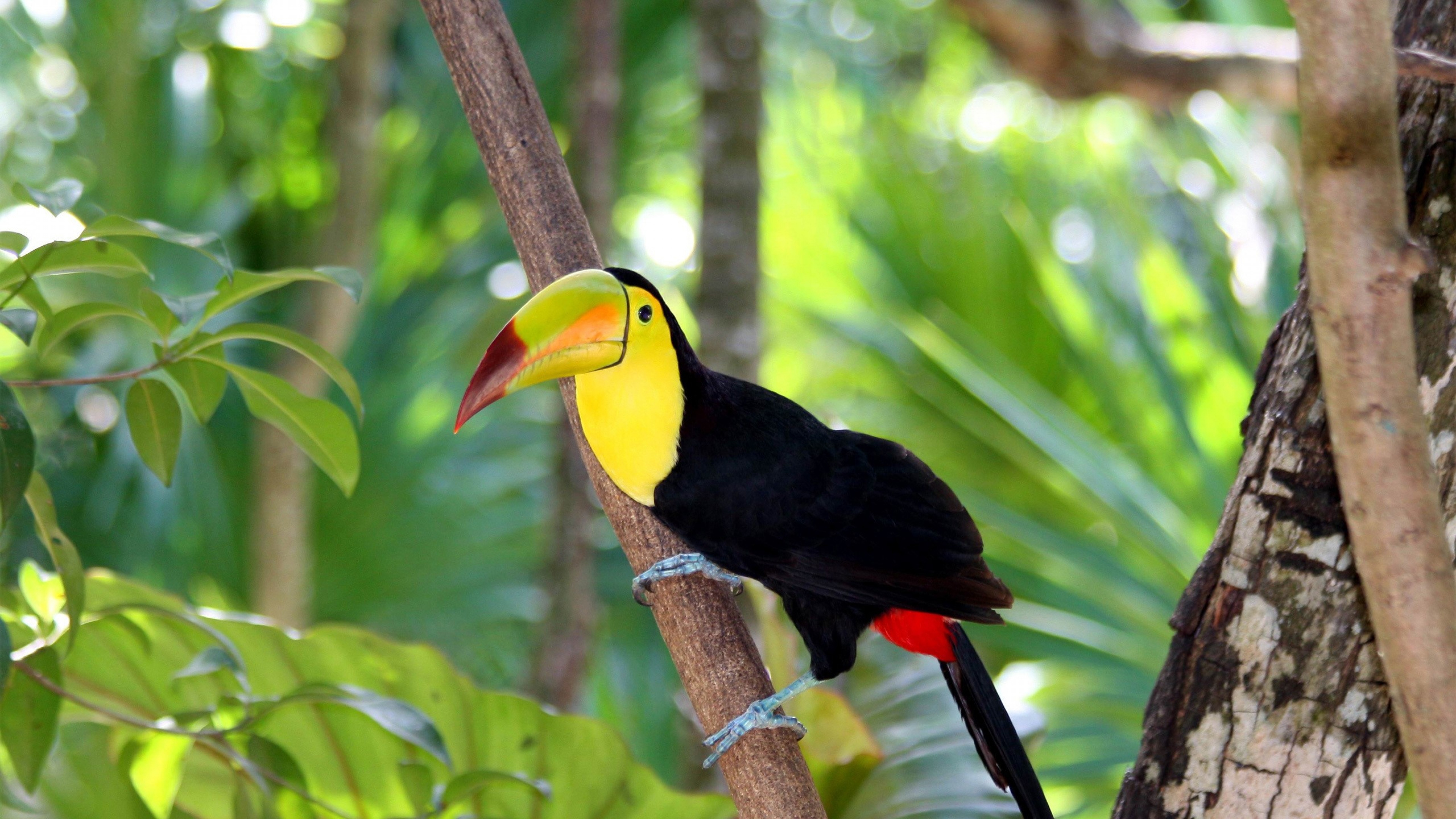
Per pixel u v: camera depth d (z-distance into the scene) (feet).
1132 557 32.58
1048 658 31.63
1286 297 32.73
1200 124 36.04
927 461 38.58
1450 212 11.69
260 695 18.08
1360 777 12.40
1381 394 9.96
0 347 32.55
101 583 16.75
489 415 40.52
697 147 34.71
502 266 39.65
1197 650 12.94
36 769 14.10
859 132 46.96
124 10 34.78
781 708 18.25
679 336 15.24
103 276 33.17
